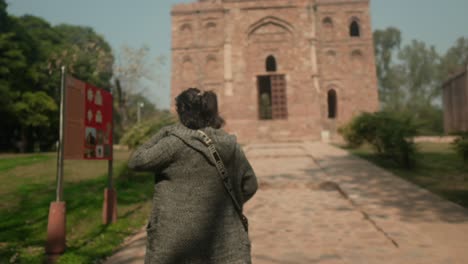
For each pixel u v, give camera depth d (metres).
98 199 7.73
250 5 34.34
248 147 23.58
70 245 4.77
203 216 1.82
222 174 1.90
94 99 5.33
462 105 32.12
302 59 33.75
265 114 46.94
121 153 20.58
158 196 1.92
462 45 58.91
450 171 11.30
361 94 35.69
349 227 5.63
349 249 4.54
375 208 6.55
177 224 1.79
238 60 34.00
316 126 32.84
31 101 26.98
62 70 4.43
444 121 38.12
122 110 35.34
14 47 26.48
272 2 34.28
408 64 59.69
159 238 1.81
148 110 52.44
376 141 14.89
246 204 7.62
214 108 2.12
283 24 34.12
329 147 21.69
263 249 4.64
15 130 31.88
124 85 34.81
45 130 31.73
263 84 43.31
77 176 11.47
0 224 5.63
